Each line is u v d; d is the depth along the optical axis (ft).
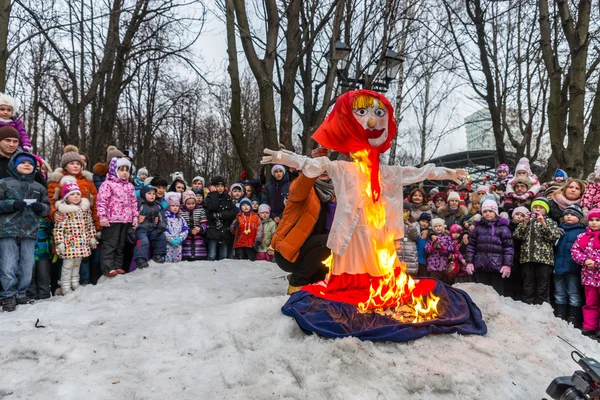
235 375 10.40
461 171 14.82
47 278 20.02
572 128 27.22
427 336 11.97
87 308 16.38
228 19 29.63
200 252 26.63
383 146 13.99
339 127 13.83
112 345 12.17
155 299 17.37
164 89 62.13
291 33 30.12
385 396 9.68
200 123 93.25
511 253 20.30
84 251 20.10
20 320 14.57
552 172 36.35
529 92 50.26
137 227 23.18
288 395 9.58
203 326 12.82
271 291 18.54
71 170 21.13
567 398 8.70
